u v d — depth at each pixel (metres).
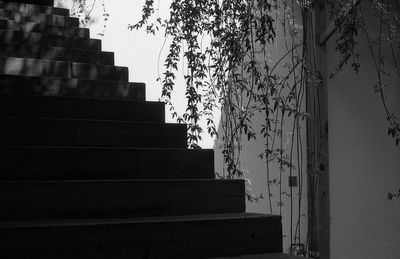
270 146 4.41
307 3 3.72
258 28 3.29
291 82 4.34
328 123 4.52
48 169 2.25
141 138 2.66
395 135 3.96
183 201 2.20
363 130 4.72
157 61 4.23
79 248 1.73
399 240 4.76
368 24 4.50
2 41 3.44
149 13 3.67
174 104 4.18
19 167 2.21
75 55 3.44
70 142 2.50
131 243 1.81
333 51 4.56
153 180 2.15
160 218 1.99
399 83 4.88
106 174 2.35
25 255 1.67
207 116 4.09
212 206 2.25
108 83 3.08
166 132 2.71
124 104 2.86
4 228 1.65
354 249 4.55
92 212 2.04
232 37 3.21
